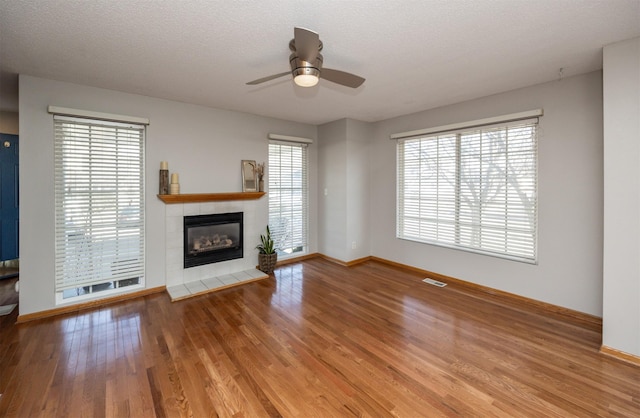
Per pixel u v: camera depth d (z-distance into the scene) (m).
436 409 1.72
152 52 2.34
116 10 1.78
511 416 1.67
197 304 3.26
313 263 4.89
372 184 5.01
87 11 1.79
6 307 3.17
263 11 1.80
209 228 4.06
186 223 3.81
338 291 3.64
